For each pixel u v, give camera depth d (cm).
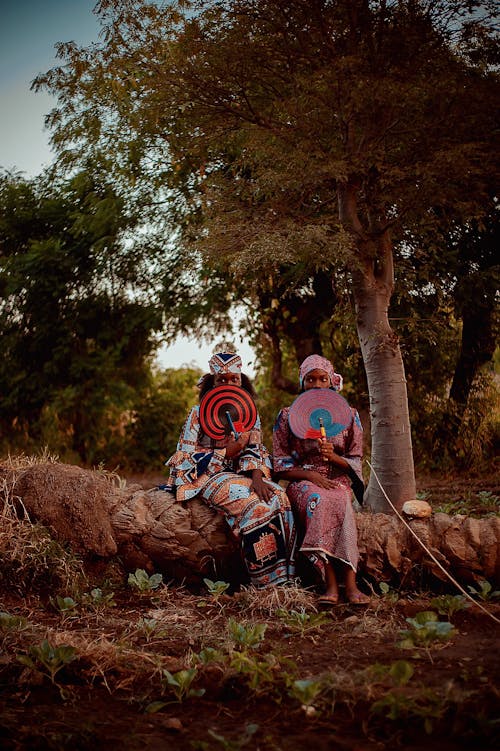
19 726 288
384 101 621
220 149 809
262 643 385
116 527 506
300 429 515
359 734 281
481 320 1299
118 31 656
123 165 1272
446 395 1380
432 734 277
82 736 280
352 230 650
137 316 1630
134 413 1867
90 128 859
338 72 614
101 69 678
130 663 354
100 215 1466
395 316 1037
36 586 473
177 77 667
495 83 633
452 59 649
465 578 470
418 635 367
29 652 353
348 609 449
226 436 524
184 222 1286
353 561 462
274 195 678
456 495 920
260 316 1409
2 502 505
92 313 1675
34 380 1753
